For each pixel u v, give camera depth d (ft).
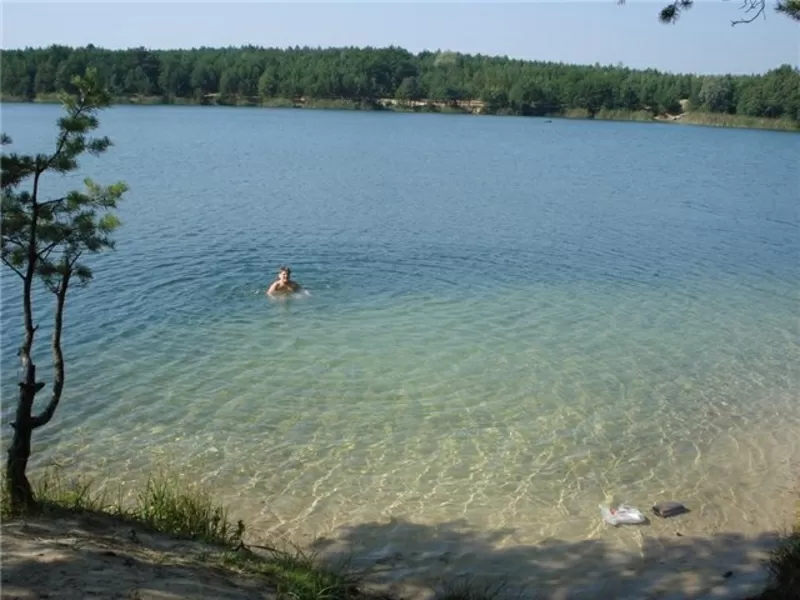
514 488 42.86
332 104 577.43
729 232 128.36
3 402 51.37
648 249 111.34
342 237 111.45
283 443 47.26
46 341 63.52
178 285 81.71
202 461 44.70
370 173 197.98
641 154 294.05
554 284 88.63
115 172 182.09
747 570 35.70
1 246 32.99
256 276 86.84
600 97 579.48
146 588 24.54
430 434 49.11
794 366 63.93
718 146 349.61
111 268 87.51
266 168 200.95
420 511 40.16
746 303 83.56
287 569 30.99
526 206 150.51
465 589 33.53
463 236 115.96
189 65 566.77
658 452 47.80
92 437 47.24
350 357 62.13
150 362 59.77
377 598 31.65
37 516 31.22
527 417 52.08
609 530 38.99
